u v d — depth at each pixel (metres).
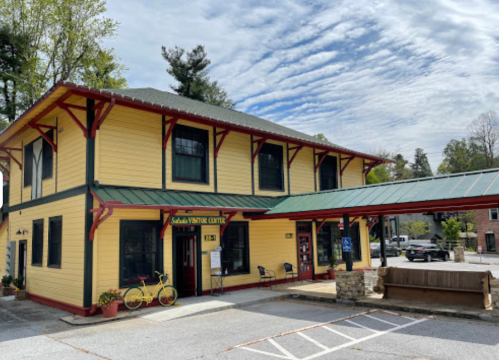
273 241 16.42
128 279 11.68
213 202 13.45
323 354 6.96
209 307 11.47
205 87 40.75
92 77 26.38
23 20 23.62
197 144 14.36
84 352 7.43
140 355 7.17
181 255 14.39
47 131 13.98
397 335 8.15
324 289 14.59
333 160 20.17
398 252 37.03
